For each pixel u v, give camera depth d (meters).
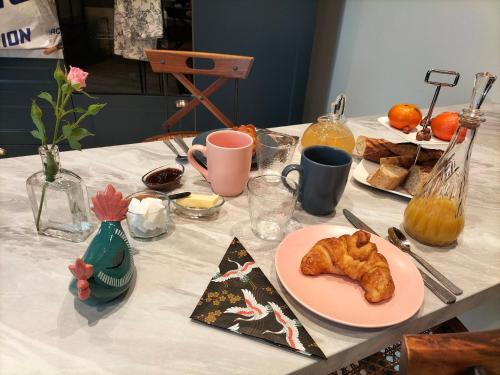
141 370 0.44
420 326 0.55
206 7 1.98
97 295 0.50
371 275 0.55
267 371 0.45
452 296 0.57
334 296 0.55
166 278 0.58
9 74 2.18
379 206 0.83
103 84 2.29
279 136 1.03
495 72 1.49
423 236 0.69
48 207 0.66
